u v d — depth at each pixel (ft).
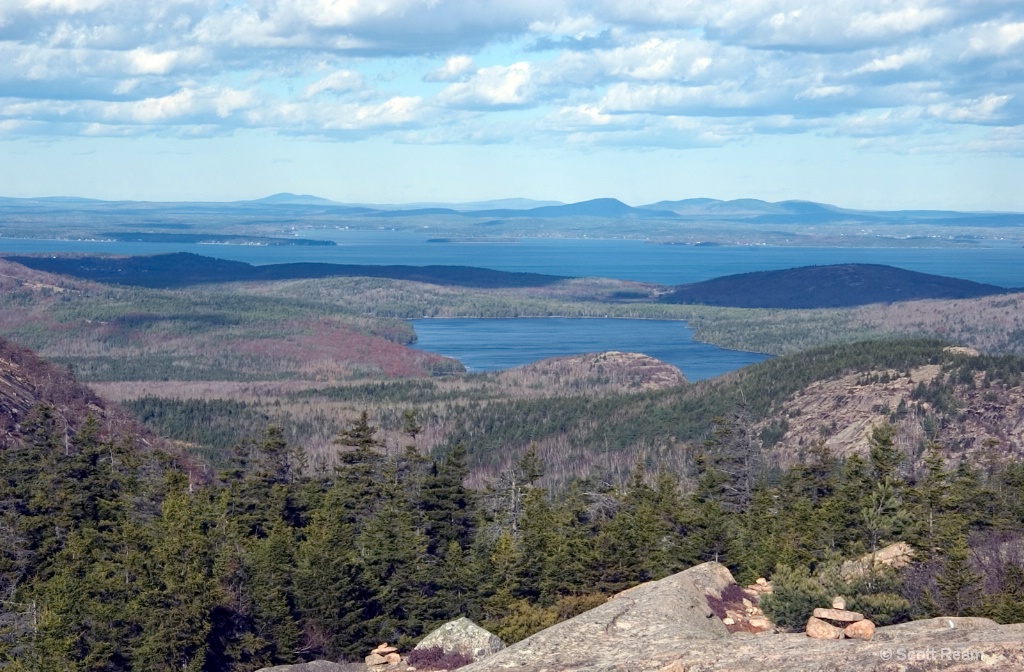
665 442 629.10
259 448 313.32
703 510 241.35
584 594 222.28
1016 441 518.78
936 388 586.86
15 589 225.97
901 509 213.25
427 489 290.76
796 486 311.27
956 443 526.57
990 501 250.78
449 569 243.60
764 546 225.56
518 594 233.96
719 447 377.09
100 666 197.47
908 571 184.03
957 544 173.47
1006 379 577.84
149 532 234.58
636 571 228.84
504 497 302.25
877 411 586.04
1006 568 172.45
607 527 251.19
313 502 293.23
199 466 428.15
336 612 216.95
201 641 198.59
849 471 245.45
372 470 307.17
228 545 225.56
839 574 174.09
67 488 274.16
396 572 235.20
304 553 227.40
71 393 529.86
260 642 208.33
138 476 326.65
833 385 649.20
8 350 563.89
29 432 396.57
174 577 199.31
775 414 640.58
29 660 192.54
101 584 205.87
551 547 236.22
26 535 249.14
